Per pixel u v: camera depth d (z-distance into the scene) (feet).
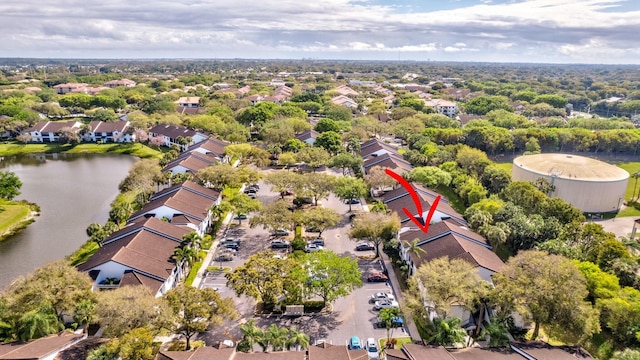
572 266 206.90
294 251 279.49
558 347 185.68
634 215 381.40
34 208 383.04
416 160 469.57
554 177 386.11
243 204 328.08
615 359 177.68
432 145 501.15
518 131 565.94
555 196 387.75
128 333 174.60
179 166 424.46
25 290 196.54
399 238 296.71
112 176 487.61
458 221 314.55
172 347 202.08
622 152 582.76
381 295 241.76
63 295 200.54
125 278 231.50
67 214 374.22
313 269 226.79
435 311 205.77
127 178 389.19
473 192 358.84
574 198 383.86
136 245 256.32
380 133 619.67
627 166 543.39
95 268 238.68
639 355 169.07
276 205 311.68
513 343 189.37
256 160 471.62
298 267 231.71
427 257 256.93
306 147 498.28
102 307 187.83
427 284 205.26
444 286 201.77
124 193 412.77
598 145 568.41
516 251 290.15
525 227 284.41
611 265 240.73
